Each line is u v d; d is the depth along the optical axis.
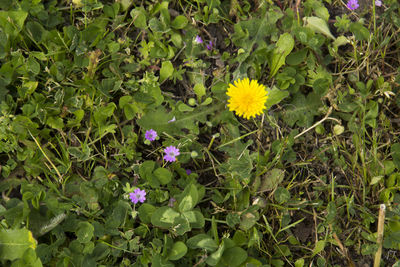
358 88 0.39
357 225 0.37
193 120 0.37
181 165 0.37
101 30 0.38
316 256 0.37
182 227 0.34
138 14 0.38
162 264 0.34
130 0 0.39
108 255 0.35
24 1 0.37
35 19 0.37
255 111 0.36
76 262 0.34
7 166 0.35
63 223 0.34
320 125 0.39
